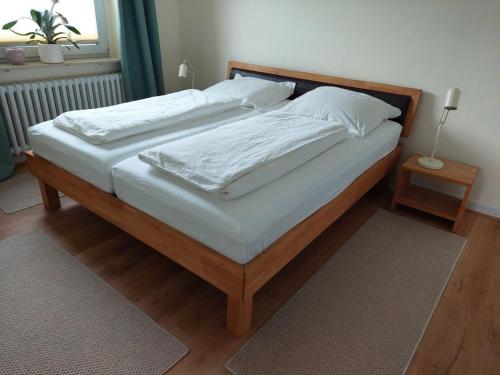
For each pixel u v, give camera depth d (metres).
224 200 1.45
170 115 2.30
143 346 1.46
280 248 1.53
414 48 2.52
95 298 1.70
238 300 1.41
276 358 1.44
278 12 3.08
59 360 1.39
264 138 1.90
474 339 1.56
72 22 3.18
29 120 2.96
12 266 1.88
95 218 2.34
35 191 2.63
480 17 2.22
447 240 2.26
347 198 2.10
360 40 2.73
